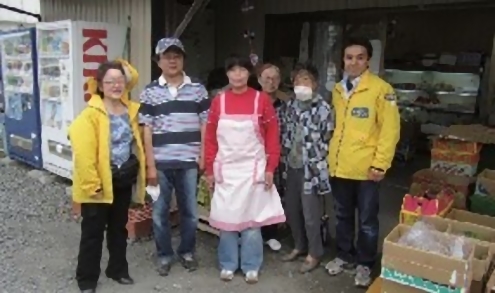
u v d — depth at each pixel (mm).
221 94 3189
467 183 3994
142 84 4855
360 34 6547
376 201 3135
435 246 2441
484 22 6766
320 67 6812
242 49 7191
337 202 3316
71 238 3996
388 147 2975
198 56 7156
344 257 3408
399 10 6020
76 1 5992
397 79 7512
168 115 3180
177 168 3230
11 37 5754
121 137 2949
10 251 3721
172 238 3984
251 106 3135
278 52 7094
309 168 3242
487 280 2410
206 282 3293
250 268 3320
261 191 3217
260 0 7020
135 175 3072
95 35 4738
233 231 3246
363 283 3172
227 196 3188
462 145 4141
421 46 7316
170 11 4824
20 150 6055
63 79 4902
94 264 3074
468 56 6812
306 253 3619
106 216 3057
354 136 3055
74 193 2906
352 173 3084
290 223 3541
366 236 3168
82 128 2791
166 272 3373
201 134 3291
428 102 7246
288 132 3346
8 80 6023
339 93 3170
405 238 2523
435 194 3531
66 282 3252
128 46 4945
